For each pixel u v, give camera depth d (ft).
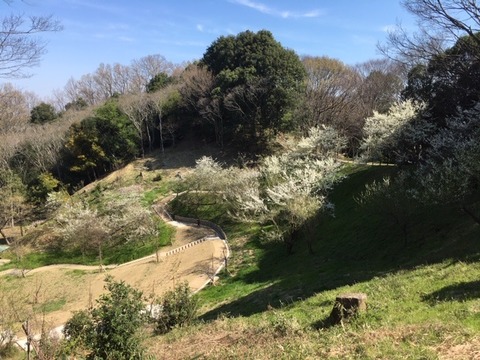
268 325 34.04
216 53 201.46
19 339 54.90
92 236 124.98
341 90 164.66
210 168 142.92
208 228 126.93
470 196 69.05
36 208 175.11
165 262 108.27
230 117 184.75
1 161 179.11
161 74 260.83
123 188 163.22
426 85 100.89
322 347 25.31
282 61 174.50
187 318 48.47
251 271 89.10
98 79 313.12
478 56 74.02
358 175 115.14
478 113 78.18
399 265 57.26
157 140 209.77
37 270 120.37
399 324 26.18
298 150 127.44
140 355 31.32
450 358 20.57
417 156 96.68
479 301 27.61
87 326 32.40
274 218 104.58
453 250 52.80
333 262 75.25
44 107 256.11
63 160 202.90
